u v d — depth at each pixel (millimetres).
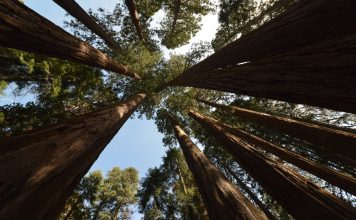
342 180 5398
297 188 4035
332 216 3293
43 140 2633
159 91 15320
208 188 4160
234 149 6688
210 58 7543
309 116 10875
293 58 3559
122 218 23062
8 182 1789
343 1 2777
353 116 10000
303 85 3123
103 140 4039
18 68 9977
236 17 12461
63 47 5023
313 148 8664
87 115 4527
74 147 2850
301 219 3740
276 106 11562
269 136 11156
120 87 15055
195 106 15719
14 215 1667
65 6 9141
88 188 17703
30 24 3848
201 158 5980
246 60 5781
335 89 2654
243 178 13570
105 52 14891
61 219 17234
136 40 16781
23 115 9594
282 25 3971
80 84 11344
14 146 2480
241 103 12180
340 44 2840
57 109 10875
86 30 14664
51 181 2215
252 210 3258
